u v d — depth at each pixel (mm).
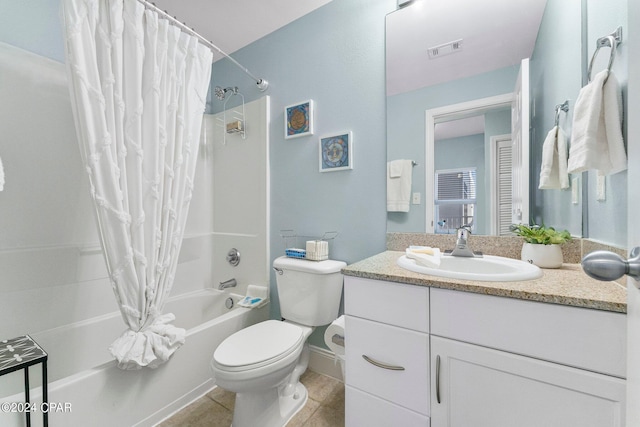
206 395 1461
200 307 2074
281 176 1878
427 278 866
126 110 1131
